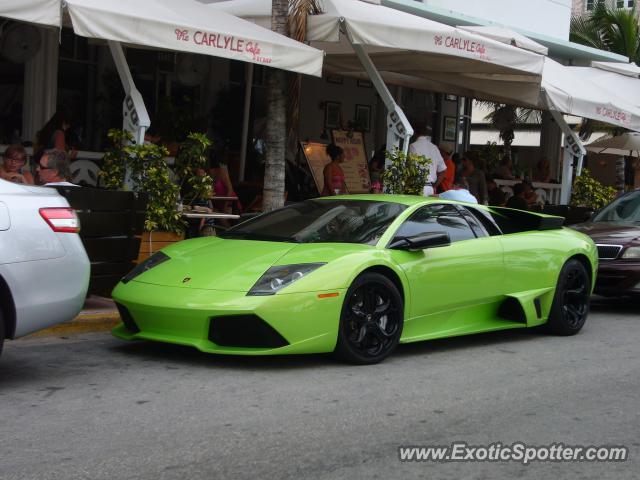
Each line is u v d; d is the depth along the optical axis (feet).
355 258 20.33
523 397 18.76
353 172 46.57
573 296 26.86
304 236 22.15
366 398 17.97
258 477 13.08
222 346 19.34
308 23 32.04
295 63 28.58
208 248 21.81
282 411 16.71
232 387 18.34
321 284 19.52
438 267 22.39
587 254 27.20
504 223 26.81
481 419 16.85
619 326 29.43
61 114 31.96
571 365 22.40
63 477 12.72
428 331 22.61
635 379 21.03
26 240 16.79
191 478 12.92
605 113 44.06
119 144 28.09
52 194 17.83
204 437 14.93
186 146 29.91
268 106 32.24
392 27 31.94
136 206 25.38
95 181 34.53
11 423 15.31
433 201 23.88
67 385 18.08
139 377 18.92
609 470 14.24
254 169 53.47
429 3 55.36
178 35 25.63
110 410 16.34
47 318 17.16
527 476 13.80
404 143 35.99
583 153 48.08
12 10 21.99
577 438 15.89
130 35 24.67
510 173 59.72
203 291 19.35
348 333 20.30
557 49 64.64
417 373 20.56
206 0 44.88
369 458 14.23
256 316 18.83
